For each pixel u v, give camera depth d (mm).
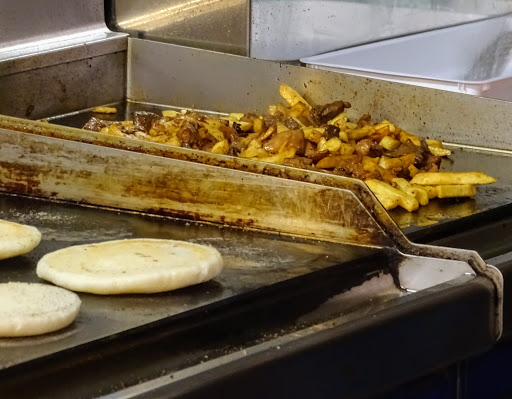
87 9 1690
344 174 1183
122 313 786
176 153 1047
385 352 804
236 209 1021
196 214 1037
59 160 1070
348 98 1484
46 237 972
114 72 1685
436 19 2062
